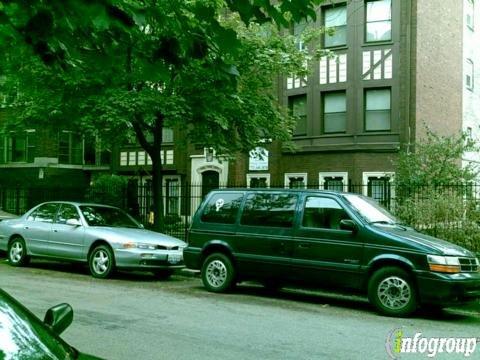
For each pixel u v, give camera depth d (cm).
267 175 2506
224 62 520
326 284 1001
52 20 448
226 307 970
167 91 1387
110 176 2372
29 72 1300
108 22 417
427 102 2330
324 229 1012
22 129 1642
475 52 2867
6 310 320
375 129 2273
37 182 3138
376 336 781
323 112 2370
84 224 1337
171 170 2859
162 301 1009
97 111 1416
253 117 1562
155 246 1277
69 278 1277
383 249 945
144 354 658
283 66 1562
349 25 2300
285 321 864
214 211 1153
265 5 469
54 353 306
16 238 1466
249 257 1084
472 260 953
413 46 2245
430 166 1566
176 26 490
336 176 2314
